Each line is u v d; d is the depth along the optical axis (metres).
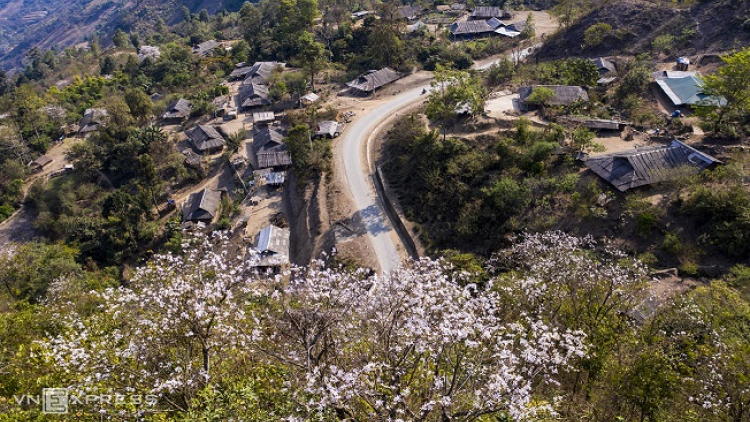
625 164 41.47
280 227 52.25
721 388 19.19
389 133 62.09
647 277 30.33
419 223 46.66
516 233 41.47
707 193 36.12
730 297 26.45
